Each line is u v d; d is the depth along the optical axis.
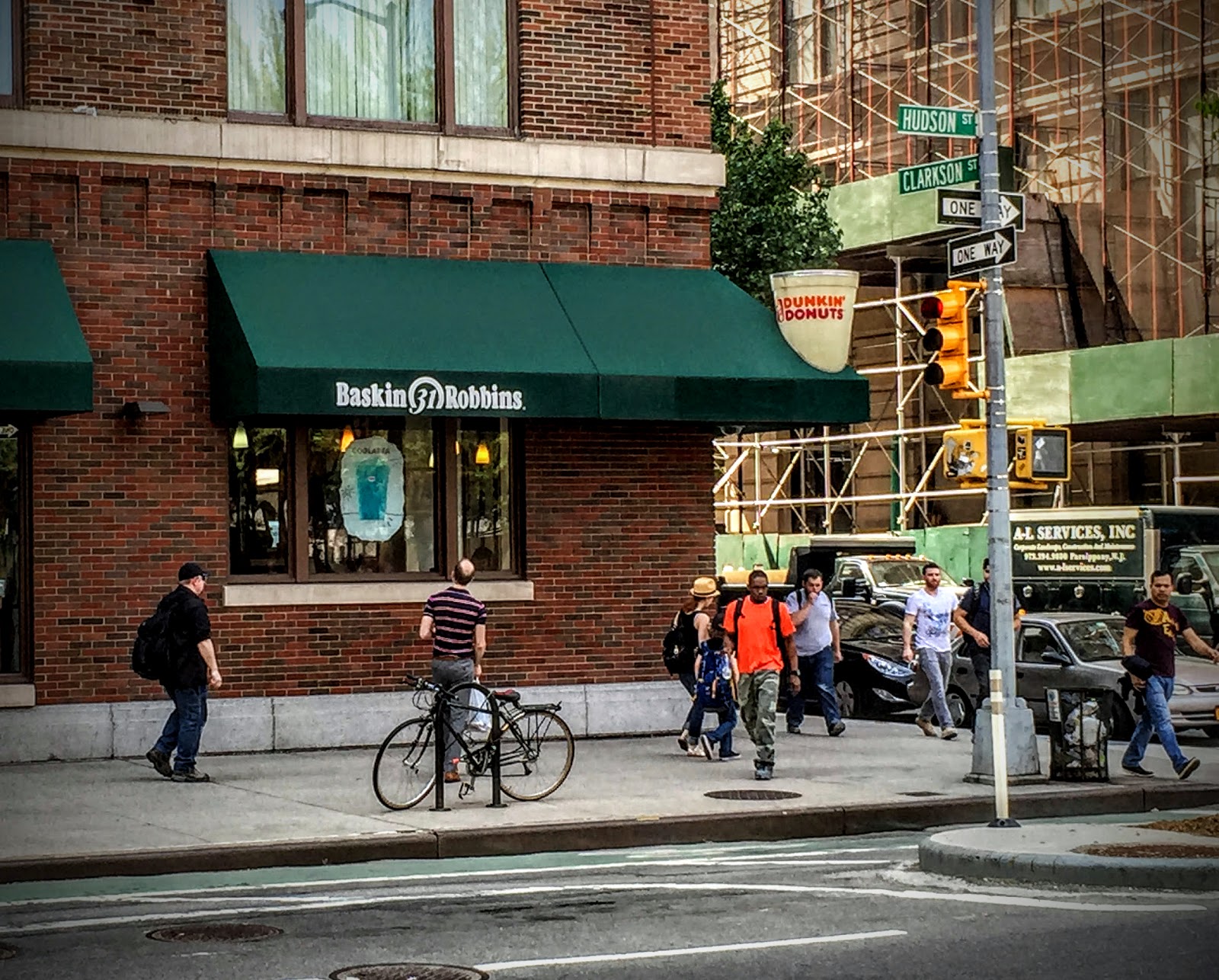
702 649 18.39
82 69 18.36
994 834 12.62
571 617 20.17
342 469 19.52
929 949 9.02
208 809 14.45
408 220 19.61
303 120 19.52
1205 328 38.78
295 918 10.24
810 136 48.28
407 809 14.57
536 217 20.20
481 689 14.91
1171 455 41.09
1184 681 21.39
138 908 10.74
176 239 18.66
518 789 15.23
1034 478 16.73
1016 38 44.62
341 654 19.09
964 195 16.70
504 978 8.43
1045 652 22.36
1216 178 40.59
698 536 20.78
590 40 20.66
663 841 14.02
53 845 12.61
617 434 20.47
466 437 20.02
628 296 20.06
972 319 42.94
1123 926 9.64
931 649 20.73
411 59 20.19
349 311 18.47
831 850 13.61
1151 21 40.91
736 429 27.20
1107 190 42.25
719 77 46.59
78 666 18.09
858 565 32.66
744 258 32.41
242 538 19.02
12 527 18.05
